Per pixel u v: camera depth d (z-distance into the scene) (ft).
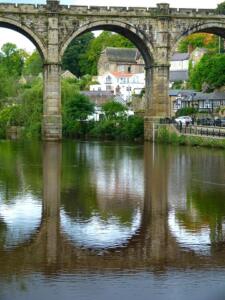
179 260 90.38
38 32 313.73
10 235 103.96
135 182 164.66
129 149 281.13
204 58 511.40
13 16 310.45
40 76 633.20
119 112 411.34
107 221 114.83
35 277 82.84
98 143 328.29
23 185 157.79
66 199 137.39
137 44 336.08
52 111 321.11
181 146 294.87
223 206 129.80
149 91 335.47
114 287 79.66
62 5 314.14
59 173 184.03
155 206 129.59
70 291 78.23
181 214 121.29
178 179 170.30
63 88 421.18
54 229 108.17
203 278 82.84
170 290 78.74
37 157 238.48
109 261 89.86
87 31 323.37
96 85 655.35
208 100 425.28
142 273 84.79
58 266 87.45
